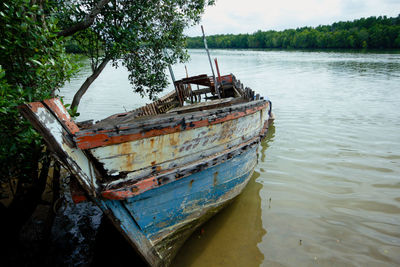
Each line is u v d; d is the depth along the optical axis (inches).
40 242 159.2
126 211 121.0
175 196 137.1
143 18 248.8
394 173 240.2
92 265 146.9
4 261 141.7
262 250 157.3
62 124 99.1
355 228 173.9
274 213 192.2
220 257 153.1
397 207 193.0
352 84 715.4
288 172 251.0
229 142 166.2
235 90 352.2
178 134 130.9
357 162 263.3
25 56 147.0
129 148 116.3
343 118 408.2
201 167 140.7
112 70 1171.3
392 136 327.6
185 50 305.1
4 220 151.9
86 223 184.5
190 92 373.7
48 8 177.3
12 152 133.3
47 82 147.7
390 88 639.1
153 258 136.3
